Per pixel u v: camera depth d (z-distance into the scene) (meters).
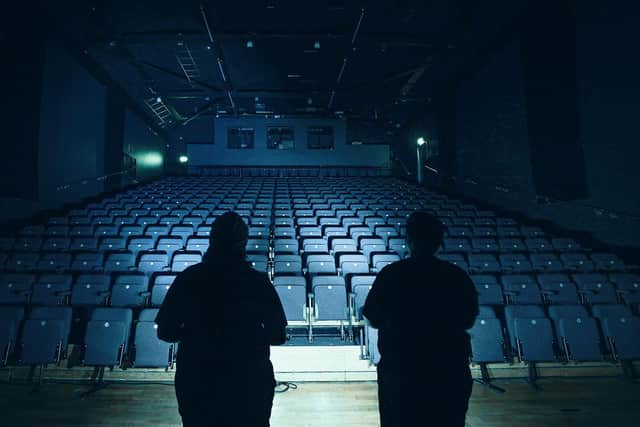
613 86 5.23
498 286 3.84
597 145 5.47
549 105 6.29
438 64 8.42
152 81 9.22
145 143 11.41
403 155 13.06
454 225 6.19
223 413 1.21
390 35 7.28
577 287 4.00
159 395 2.78
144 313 3.20
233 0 6.28
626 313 3.45
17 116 5.98
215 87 9.73
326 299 3.64
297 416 2.50
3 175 5.70
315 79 9.22
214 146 12.91
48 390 2.84
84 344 3.17
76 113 7.54
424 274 1.43
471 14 6.66
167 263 4.35
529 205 6.75
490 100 7.95
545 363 3.26
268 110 11.78
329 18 6.76
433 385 1.34
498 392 2.91
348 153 13.12
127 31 7.09
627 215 5.00
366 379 3.09
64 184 7.12
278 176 12.62
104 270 4.24
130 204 7.21
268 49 7.80
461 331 1.41
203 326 1.26
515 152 7.12
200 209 6.82
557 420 2.47
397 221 6.36
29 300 3.62
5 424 2.36
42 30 6.39
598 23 5.43
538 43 6.46
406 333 1.39
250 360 1.26
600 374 3.23
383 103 10.87
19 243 4.80
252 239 5.19
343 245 5.08
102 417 2.45
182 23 6.86
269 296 1.34
